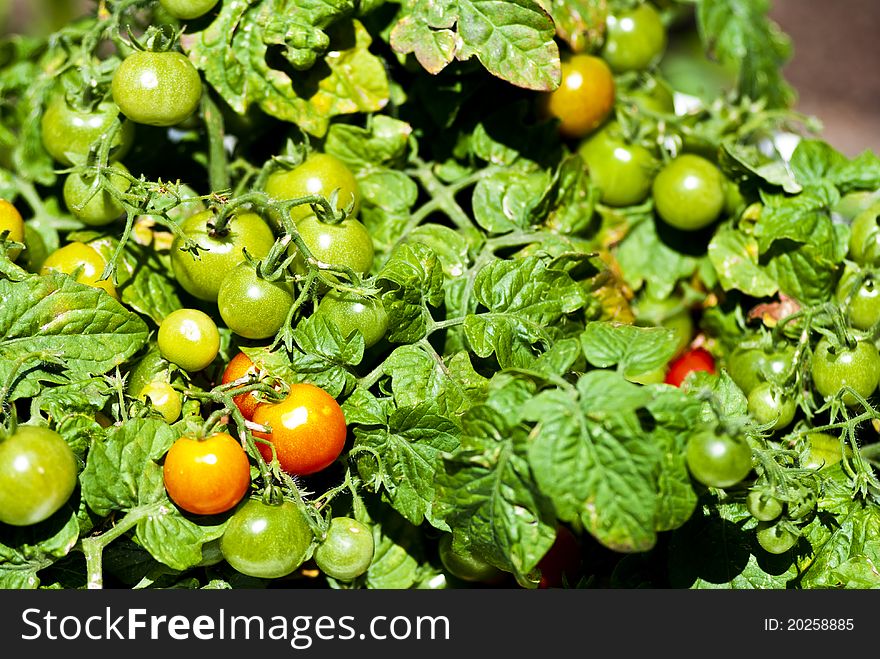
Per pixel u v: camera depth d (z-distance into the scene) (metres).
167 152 0.80
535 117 0.80
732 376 0.76
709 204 0.78
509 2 0.75
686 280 0.81
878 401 0.74
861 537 0.71
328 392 0.70
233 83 0.75
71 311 0.70
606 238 0.80
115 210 0.74
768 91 0.90
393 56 0.79
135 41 0.72
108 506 0.68
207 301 0.74
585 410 0.64
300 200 0.69
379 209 0.77
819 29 1.91
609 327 0.68
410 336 0.71
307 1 0.74
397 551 0.73
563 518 0.64
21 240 0.72
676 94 0.92
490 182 0.77
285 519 0.68
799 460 0.71
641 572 0.72
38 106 0.79
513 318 0.71
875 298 0.75
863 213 0.77
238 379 0.69
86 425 0.68
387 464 0.70
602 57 0.83
